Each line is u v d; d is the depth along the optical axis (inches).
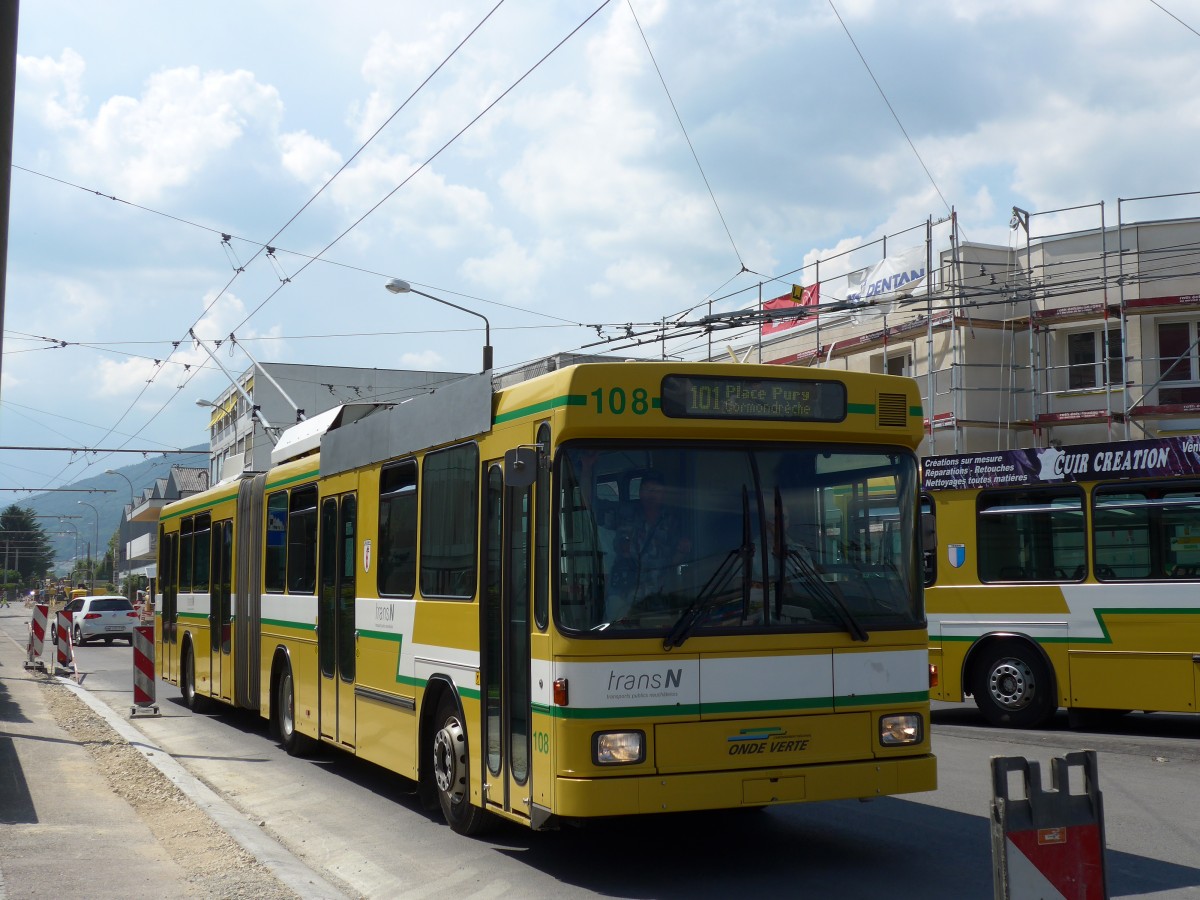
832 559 300.2
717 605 287.3
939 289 1189.7
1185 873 291.7
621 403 287.6
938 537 597.0
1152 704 525.0
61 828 350.9
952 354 1179.3
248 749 548.7
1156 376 1122.0
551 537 283.4
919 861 308.7
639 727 276.4
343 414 479.5
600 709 275.0
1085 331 1170.0
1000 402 1189.1
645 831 351.9
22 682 912.9
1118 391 1135.0
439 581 358.3
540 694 286.7
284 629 526.0
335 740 452.4
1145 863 302.2
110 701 805.2
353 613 435.2
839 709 293.0
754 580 291.4
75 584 4653.1
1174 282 1107.9
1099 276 1139.9
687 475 293.0
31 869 298.4
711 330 978.1
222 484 660.7
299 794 432.1
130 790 420.5
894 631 301.1
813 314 954.7
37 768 466.0
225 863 308.0
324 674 466.9
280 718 538.9
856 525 305.3
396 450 398.6
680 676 280.5
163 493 3708.2
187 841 336.2
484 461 330.0
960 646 584.1
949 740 527.2
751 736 283.7
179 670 744.3
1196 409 1087.0
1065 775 173.3
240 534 605.3
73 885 282.8
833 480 304.7
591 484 285.7
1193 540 519.2
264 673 557.6
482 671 323.9
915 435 314.0
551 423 289.6
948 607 589.6
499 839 345.1
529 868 309.9
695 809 276.5
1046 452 561.9
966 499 589.0
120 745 539.5
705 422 293.1
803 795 284.8
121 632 1665.8
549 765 280.7
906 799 391.2
